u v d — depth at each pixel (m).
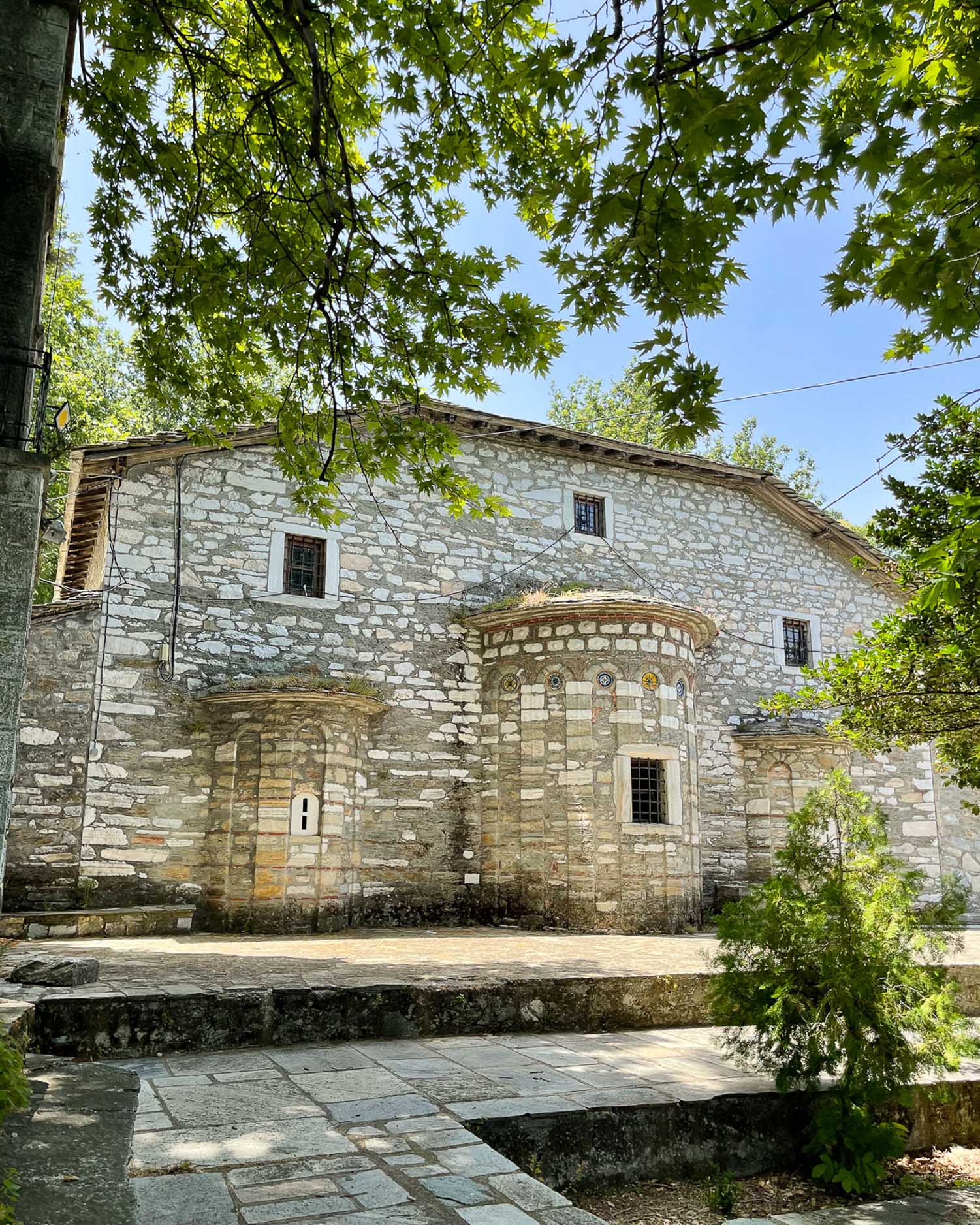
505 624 13.13
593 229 4.08
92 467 11.33
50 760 10.45
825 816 6.30
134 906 10.48
